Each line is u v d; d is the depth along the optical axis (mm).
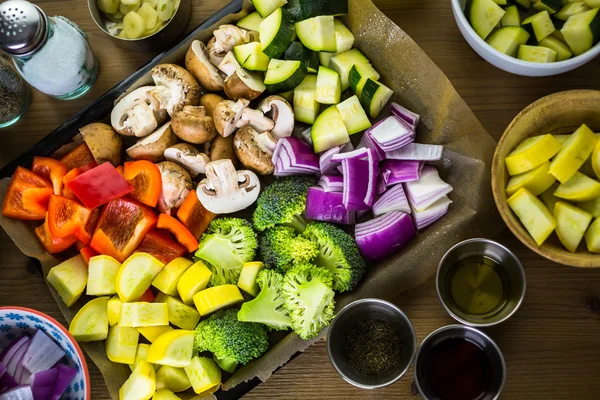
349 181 677
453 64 708
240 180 694
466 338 657
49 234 692
